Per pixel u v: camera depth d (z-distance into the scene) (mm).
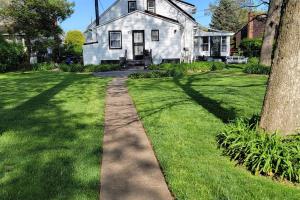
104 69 21703
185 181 4312
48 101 10070
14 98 10695
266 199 3912
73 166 4832
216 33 34125
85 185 4219
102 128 6965
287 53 4809
